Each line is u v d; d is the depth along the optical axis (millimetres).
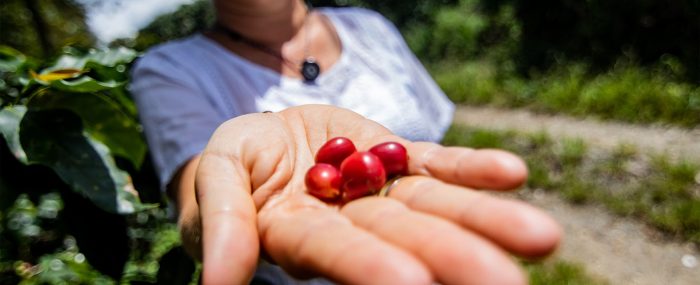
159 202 302
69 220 246
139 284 293
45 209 427
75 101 264
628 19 1412
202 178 205
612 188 868
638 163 914
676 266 699
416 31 2211
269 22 335
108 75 263
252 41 338
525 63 1559
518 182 175
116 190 238
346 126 271
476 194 164
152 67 310
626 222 792
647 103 1124
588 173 919
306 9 367
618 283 684
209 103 310
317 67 337
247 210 186
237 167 212
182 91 304
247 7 324
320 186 221
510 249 146
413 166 217
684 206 763
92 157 237
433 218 161
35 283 427
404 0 2428
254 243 174
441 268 142
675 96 1105
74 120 238
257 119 246
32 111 235
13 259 398
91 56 273
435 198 172
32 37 1293
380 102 341
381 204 183
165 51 322
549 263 703
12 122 232
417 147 222
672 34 1344
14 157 243
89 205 248
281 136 243
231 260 166
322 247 161
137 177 293
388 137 250
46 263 445
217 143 221
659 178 858
